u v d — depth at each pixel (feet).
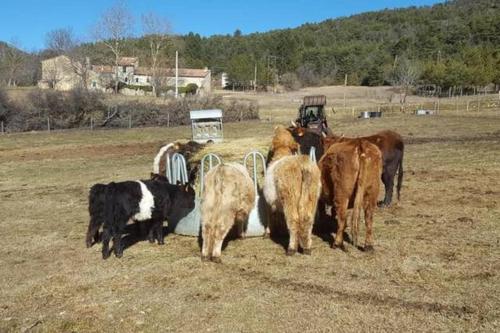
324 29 537.24
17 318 19.22
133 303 20.03
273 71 322.34
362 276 21.62
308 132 35.37
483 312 17.97
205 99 131.64
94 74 222.89
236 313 18.72
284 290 20.52
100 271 23.76
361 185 23.73
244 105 134.10
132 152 75.82
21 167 63.93
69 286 22.11
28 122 109.09
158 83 208.44
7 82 225.15
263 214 28.27
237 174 24.39
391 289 20.18
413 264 22.80
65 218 35.55
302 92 272.10
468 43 349.41
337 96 237.66
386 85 312.91
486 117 119.75
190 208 28.50
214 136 62.28
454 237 26.66
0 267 25.14
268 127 107.55
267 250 25.80
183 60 322.34
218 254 24.16
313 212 24.36
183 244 27.73
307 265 23.18
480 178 43.29
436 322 17.37
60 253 26.96
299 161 24.14
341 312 18.37
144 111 119.96
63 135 100.12
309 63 364.38
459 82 235.40
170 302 19.94
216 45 423.23
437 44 354.74
